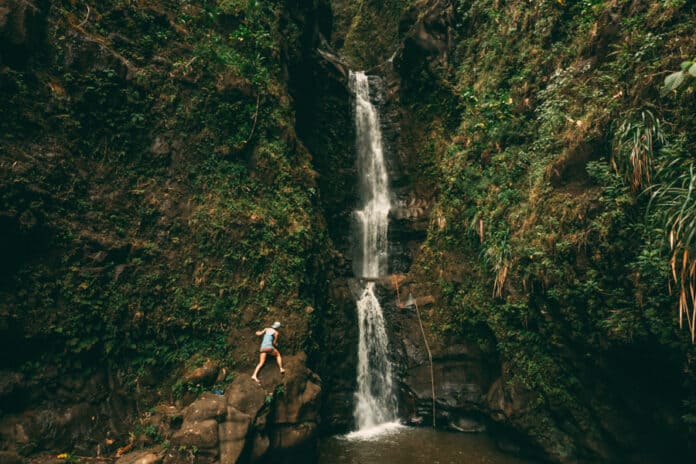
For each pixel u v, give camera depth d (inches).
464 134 522.6
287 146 448.1
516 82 459.2
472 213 451.5
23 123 294.7
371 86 722.2
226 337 352.8
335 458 364.5
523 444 370.6
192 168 380.5
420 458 364.8
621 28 327.3
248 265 378.6
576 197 309.6
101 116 338.6
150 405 311.9
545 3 458.3
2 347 266.7
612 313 270.5
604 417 309.0
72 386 288.7
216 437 277.3
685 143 239.5
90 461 269.3
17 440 253.8
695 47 251.0
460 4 630.5
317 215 486.0
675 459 275.3
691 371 228.7
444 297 479.5
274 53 480.1
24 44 299.6
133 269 330.6
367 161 658.2
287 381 340.5
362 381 485.1
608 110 297.9
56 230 299.0
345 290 508.1
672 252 225.8
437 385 460.1
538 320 348.2
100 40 353.4
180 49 401.1
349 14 1054.4
